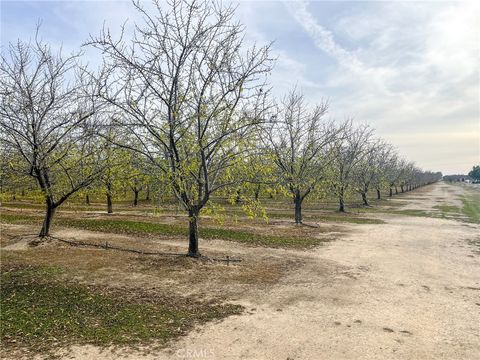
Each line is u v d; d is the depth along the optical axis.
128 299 9.83
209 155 13.99
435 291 10.97
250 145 14.49
